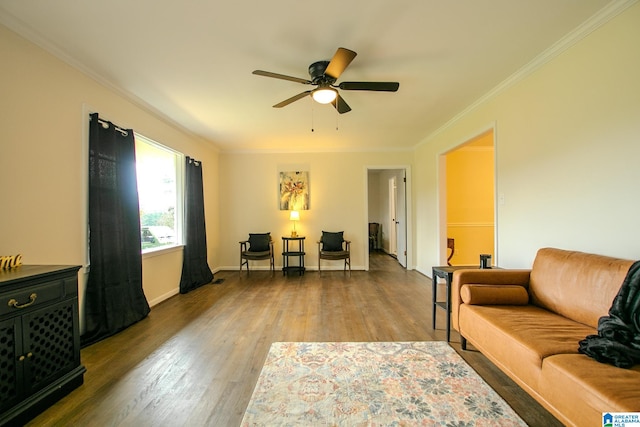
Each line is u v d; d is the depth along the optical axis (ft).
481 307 6.52
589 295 5.40
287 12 5.69
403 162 17.85
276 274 16.58
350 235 17.88
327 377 6.02
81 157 7.73
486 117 9.95
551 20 6.05
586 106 6.34
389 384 5.75
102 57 7.27
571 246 6.77
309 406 5.11
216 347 7.48
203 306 10.87
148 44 6.74
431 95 9.83
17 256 5.73
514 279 7.08
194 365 6.58
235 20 5.91
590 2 5.52
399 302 11.18
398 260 20.26
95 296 7.98
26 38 6.26
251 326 8.88
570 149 6.75
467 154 17.57
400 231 19.52
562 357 4.19
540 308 6.46
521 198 8.35
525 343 4.73
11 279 4.70
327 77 7.22
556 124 7.13
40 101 6.63
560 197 7.05
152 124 10.96
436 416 4.80
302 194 17.89
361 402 5.20
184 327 8.86
